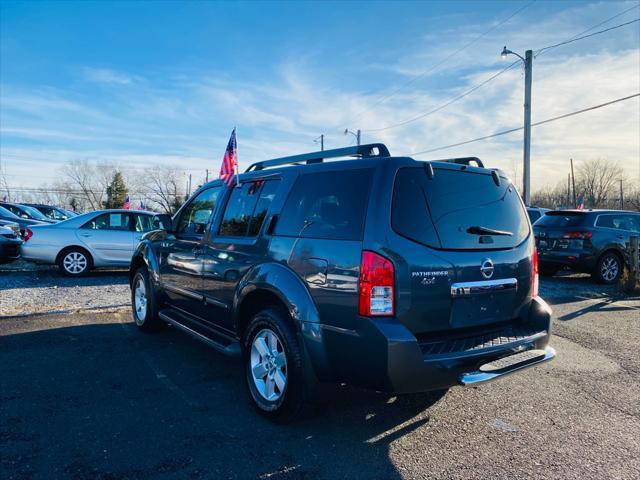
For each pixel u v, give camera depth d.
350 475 2.84
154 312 5.77
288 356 3.34
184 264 5.07
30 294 8.27
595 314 7.54
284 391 3.38
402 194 3.14
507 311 3.58
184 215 5.54
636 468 2.96
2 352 5.07
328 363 3.16
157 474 2.80
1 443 3.12
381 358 2.88
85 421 3.48
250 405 3.84
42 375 4.42
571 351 5.52
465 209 3.42
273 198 3.93
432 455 3.10
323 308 3.18
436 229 3.20
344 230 3.18
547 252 11.09
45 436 3.23
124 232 10.41
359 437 3.34
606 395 4.19
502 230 3.62
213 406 3.82
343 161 3.46
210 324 4.64
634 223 11.34
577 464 3.01
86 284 9.41
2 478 2.71
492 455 3.11
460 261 3.24
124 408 3.73
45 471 2.79
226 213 4.54
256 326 3.70
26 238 10.03
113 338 5.76
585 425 3.59
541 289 9.91
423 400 4.03
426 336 3.14
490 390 4.28
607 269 10.78
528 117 21.86
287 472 2.86
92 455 2.99
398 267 2.97
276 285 3.50
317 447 3.18
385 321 2.93
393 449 3.18
